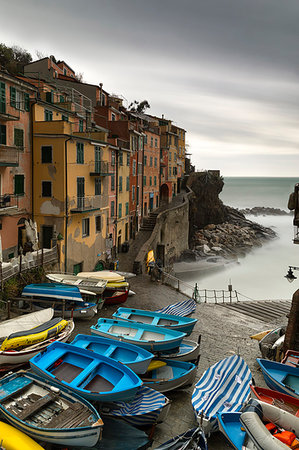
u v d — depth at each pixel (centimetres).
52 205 2577
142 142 4866
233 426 1090
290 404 1215
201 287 4450
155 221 4753
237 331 2220
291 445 1007
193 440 1006
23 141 2470
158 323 1852
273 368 1445
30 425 972
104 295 2419
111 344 1427
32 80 3089
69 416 1009
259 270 5366
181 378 1356
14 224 2458
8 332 1534
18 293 2011
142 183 4897
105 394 1091
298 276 5047
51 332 1544
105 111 4216
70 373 1230
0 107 2219
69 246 2667
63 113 2947
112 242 3594
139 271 3328
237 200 19300
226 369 1357
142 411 1133
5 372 1357
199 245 6272
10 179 2359
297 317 1694
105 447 1038
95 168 3012
